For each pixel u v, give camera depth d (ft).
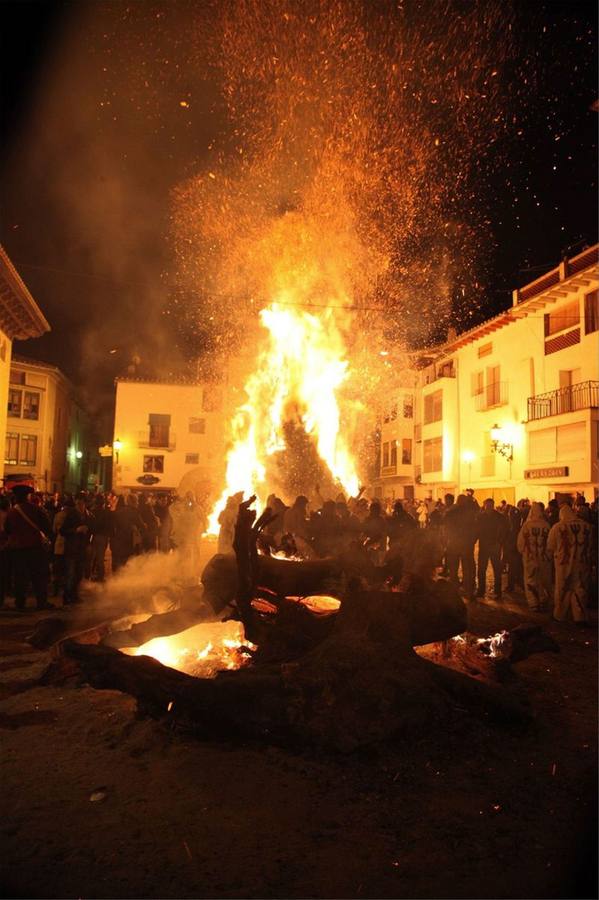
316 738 13.58
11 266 66.44
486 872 9.75
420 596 17.16
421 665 15.44
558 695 18.84
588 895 9.11
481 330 100.48
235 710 13.99
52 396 145.28
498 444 96.48
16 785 12.46
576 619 29.99
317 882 9.44
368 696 14.14
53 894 9.02
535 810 11.69
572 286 80.53
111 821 11.09
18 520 31.37
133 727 15.25
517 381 93.86
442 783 12.71
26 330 84.79
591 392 77.66
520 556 41.73
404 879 9.55
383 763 13.37
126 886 9.24
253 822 11.13
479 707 15.46
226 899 8.97
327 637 16.02
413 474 130.82
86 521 36.63
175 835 10.66
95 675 15.08
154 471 154.71
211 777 12.80
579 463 77.20
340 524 35.55
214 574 18.61
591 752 14.48
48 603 32.91
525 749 14.61
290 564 18.28
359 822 11.19
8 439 135.44
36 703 17.37
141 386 155.22
